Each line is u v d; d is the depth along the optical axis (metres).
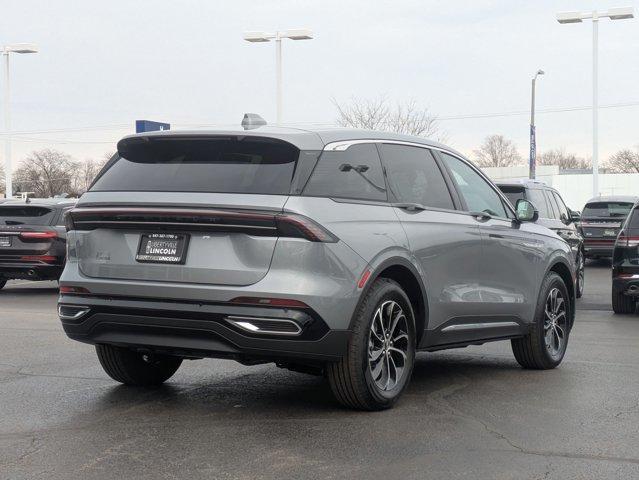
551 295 7.75
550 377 7.21
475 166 7.34
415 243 6.06
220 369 7.40
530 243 7.51
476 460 4.66
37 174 95.38
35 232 15.15
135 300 5.47
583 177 64.94
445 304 6.40
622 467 4.55
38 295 15.66
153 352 5.77
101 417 5.61
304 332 5.21
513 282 7.24
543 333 7.57
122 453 4.76
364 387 5.57
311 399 6.17
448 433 5.23
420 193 6.39
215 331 5.28
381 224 5.79
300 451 4.81
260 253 5.23
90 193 5.77
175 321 5.35
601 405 6.06
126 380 6.53
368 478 4.34
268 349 5.24
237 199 5.27
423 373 7.38
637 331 10.46
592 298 14.95
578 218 15.46
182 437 5.10
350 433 5.21
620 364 7.92
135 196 5.52
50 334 9.79
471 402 6.14
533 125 42.28
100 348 6.32
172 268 5.38
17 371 7.30
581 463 4.62
